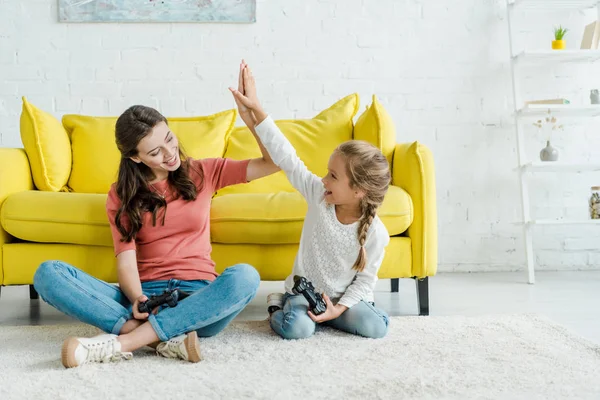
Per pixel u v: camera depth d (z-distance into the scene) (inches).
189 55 128.6
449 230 132.8
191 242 75.6
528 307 96.0
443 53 131.5
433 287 114.2
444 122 132.0
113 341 62.7
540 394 53.4
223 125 108.7
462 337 72.8
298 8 129.4
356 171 70.5
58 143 100.0
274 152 76.6
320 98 130.6
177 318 64.7
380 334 72.9
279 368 60.6
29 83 126.7
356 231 73.9
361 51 130.7
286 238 84.5
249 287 66.9
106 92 127.8
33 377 57.8
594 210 124.7
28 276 84.5
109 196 75.1
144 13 126.5
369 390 54.1
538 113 126.0
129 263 71.2
